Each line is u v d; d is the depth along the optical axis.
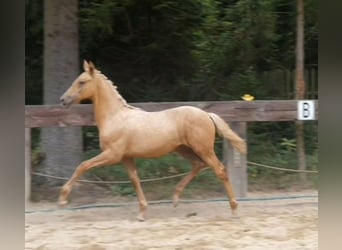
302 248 7.68
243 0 15.49
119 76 15.54
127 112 9.43
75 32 11.73
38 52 15.06
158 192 11.34
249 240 8.10
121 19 15.27
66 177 11.31
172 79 15.69
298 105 10.55
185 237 8.30
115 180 11.69
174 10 15.26
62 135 11.36
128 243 7.97
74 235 8.42
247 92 15.27
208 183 11.68
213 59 15.79
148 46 15.40
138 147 9.27
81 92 9.23
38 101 14.95
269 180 12.20
